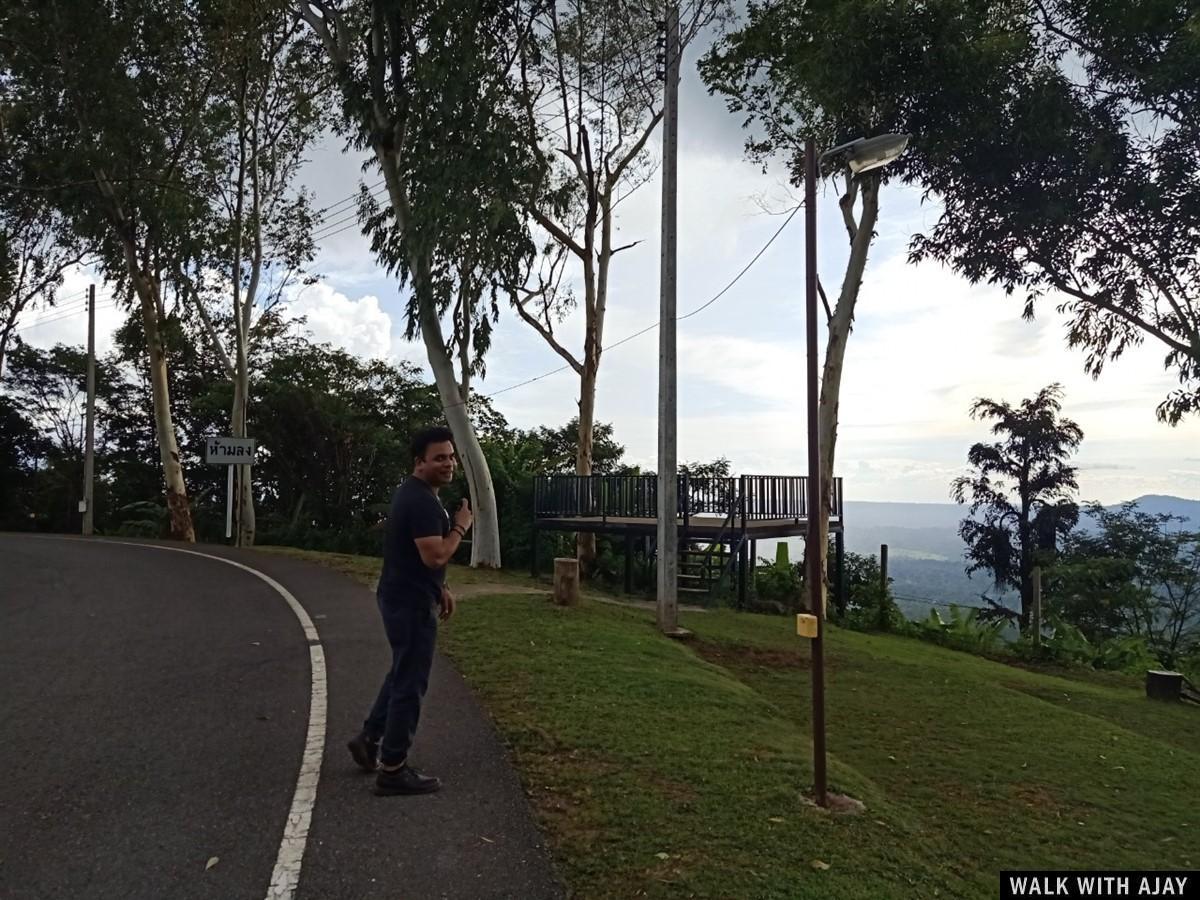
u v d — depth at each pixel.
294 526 27.00
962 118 13.39
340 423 28.22
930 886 4.31
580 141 19.95
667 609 11.54
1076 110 12.93
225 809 4.54
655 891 3.78
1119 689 13.51
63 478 37.81
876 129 14.36
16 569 14.27
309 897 3.68
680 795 4.88
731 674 9.95
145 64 21.50
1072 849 5.61
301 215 24.73
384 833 4.27
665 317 11.88
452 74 14.27
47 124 21.28
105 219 22.72
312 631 9.07
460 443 17.34
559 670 7.59
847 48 13.55
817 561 5.26
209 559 16.27
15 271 31.44
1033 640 16.14
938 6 12.78
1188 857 5.66
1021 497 27.80
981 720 8.89
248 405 27.62
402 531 4.69
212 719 6.07
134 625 9.34
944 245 15.02
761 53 17.64
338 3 17.97
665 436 11.70
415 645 4.69
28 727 5.86
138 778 4.96
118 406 37.72
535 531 19.00
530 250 14.91
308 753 5.39
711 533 16.98
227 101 22.70
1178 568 22.38
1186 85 12.24
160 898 3.66
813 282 5.43
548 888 3.79
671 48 12.14
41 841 4.17
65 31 20.05
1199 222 13.10
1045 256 14.34
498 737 5.75
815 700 5.09
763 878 3.96
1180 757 8.13
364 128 16.53
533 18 15.81
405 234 15.32
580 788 4.90
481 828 4.35
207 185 22.80
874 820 4.95
